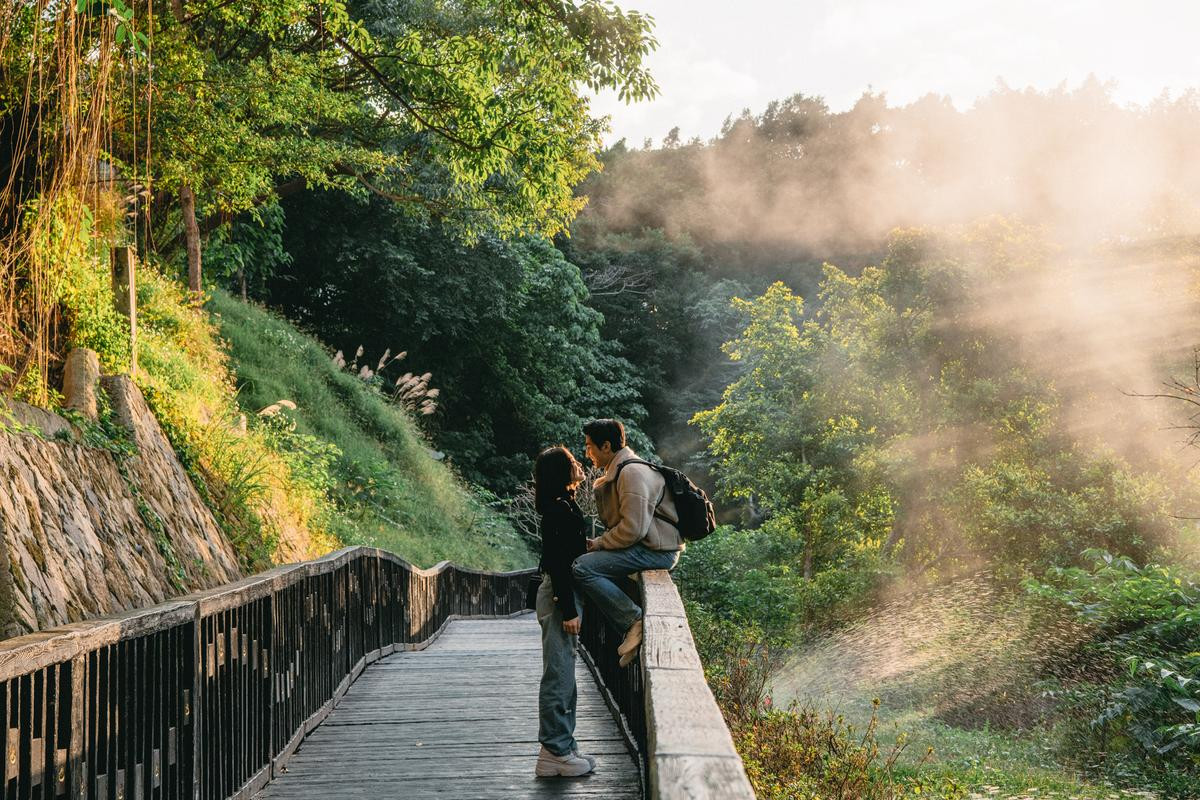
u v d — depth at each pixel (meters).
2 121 5.88
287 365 21.61
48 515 5.15
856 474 26.92
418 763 5.52
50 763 3.02
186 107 12.35
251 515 9.98
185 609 4.07
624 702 5.74
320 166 18.22
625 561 4.84
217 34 19.38
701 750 2.04
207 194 17.03
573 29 12.83
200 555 7.46
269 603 5.41
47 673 3.04
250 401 18.19
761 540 22.28
